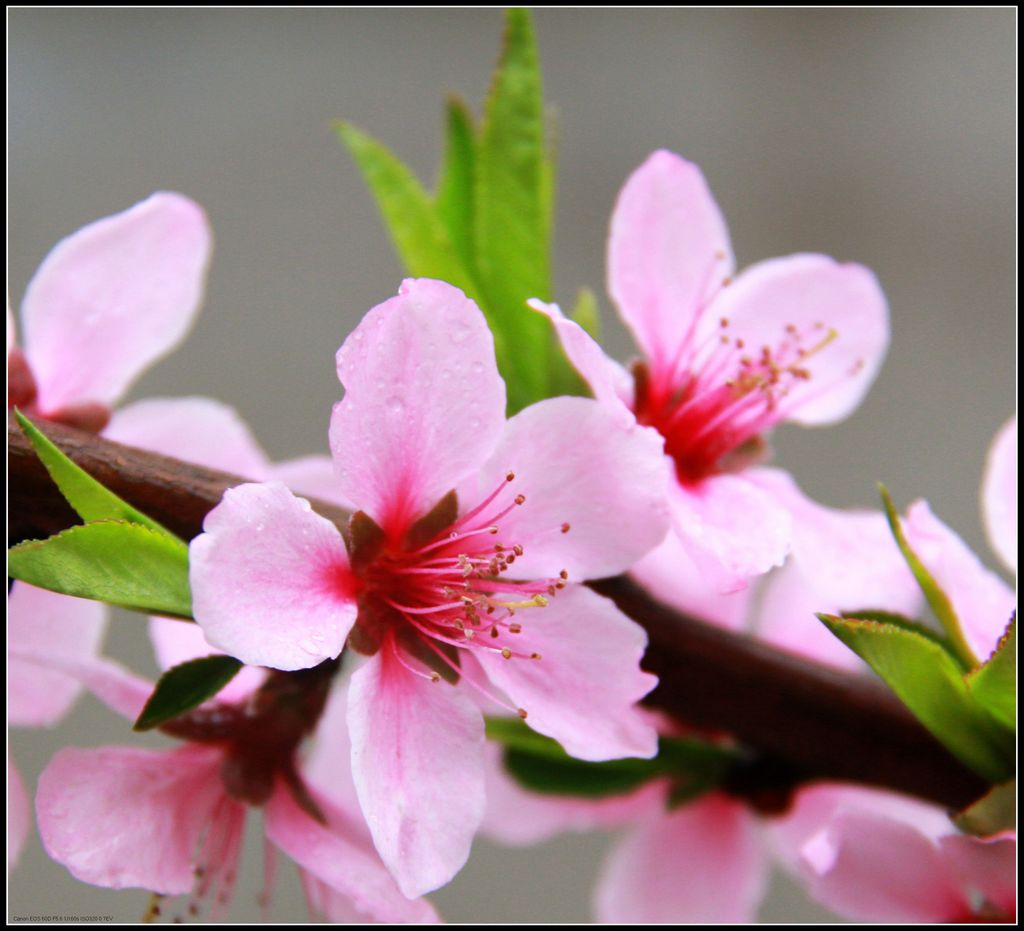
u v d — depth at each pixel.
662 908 0.36
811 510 0.34
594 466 0.32
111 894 0.48
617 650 0.32
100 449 0.32
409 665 0.32
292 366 0.62
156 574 0.31
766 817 0.35
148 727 0.31
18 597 0.34
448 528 0.32
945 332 0.65
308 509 0.32
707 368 0.35
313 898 0.34
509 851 0.54
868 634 0.32
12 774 0.33
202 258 0.34
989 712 0.32
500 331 0.33
